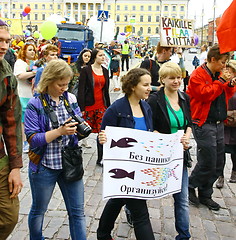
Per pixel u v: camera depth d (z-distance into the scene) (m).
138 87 2.87
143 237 2.84
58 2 100.00
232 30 3.42
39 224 2.94
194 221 3.92
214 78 3.87
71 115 2.86
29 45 6.02
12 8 100.94
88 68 5.40
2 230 2.55
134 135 2.86
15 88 2.52
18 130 2.55
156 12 102.50
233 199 4.55
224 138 4.50
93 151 6.46
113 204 3.13
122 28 104.12
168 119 3.19
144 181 2.92
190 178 4.25
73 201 2.90
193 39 5.72
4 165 2.49
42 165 2.77
